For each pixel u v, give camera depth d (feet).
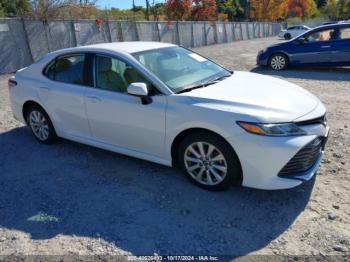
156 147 13.41
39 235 10.79
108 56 14.56
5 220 11.66
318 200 11.78
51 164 15.69
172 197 12.42
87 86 15.16
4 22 46.60
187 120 12.07
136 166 14.96
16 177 14.65
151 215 11.46
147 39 74.95
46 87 16.65
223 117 11.42
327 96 25.95
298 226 10.53
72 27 56.90
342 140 16.75
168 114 12.51
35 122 18.07
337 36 36.24
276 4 207.31
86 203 12.36
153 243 10.15
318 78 33.83
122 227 10.93
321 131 11.69
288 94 12.89
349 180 12.98
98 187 13.42
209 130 11.80
